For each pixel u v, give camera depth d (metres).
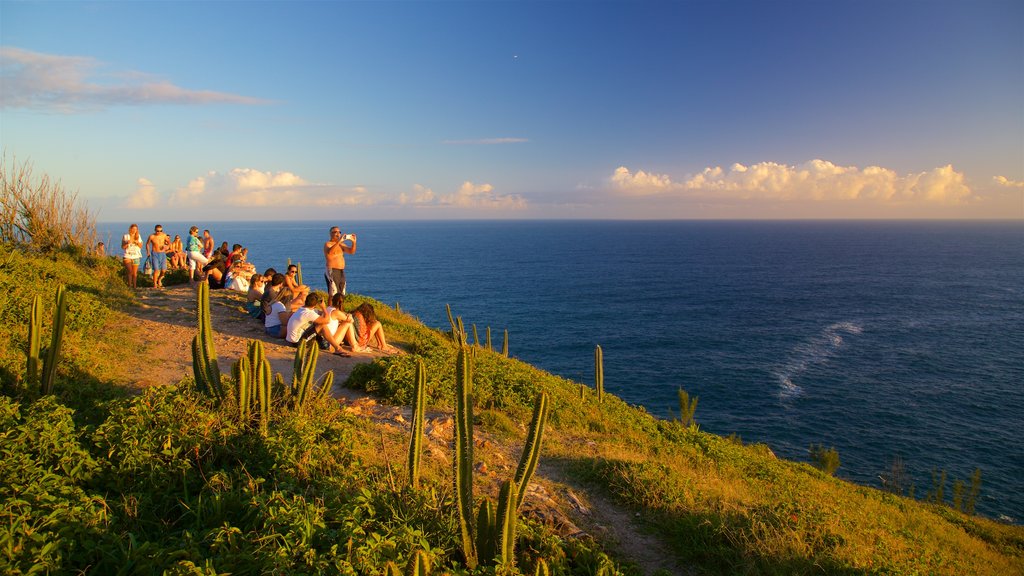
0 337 7.36
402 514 4.30
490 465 6.84
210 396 6.03
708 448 11.46
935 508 15.49
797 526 5.89
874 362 56.91
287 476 4.59
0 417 4.55
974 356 59.62
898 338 68.38
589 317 80.69
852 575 5.13
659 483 6.65
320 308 11.27
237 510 4.10
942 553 8.27
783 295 105.81
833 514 6.74
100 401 6.02
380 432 6.92
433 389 8.95
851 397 45.31
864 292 110.00
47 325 8.60
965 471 32.19
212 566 3.21
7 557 3.04
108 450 4.52
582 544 4.90
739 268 161.50
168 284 18.02
